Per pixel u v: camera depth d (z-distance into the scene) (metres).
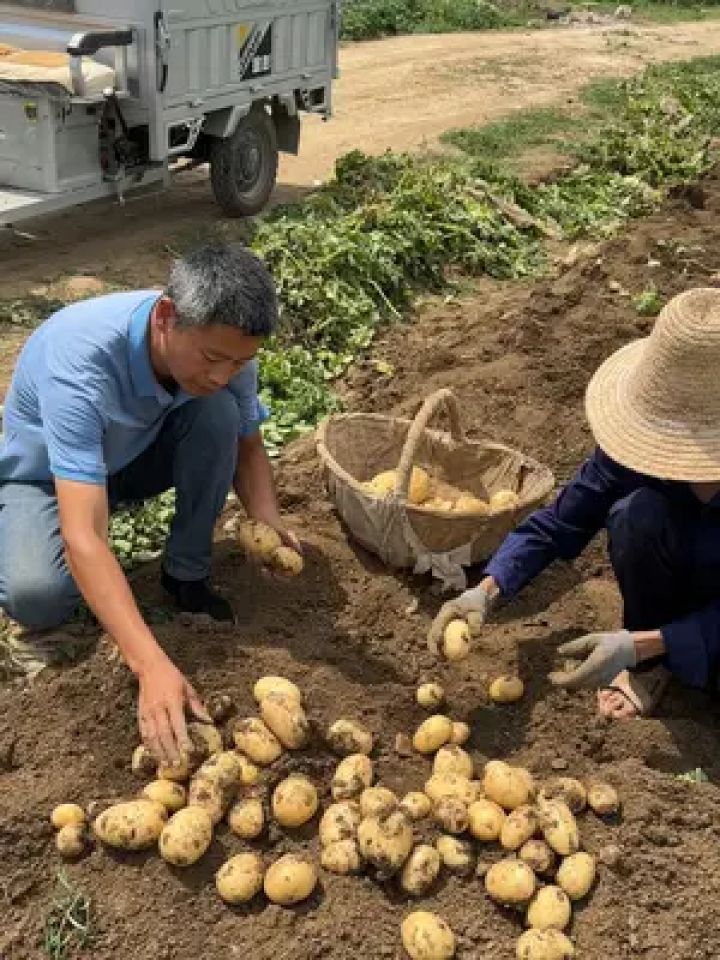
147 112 3.75
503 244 4.25
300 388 2.93
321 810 1.59
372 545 2.09
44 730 1.71
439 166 4.80
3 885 1.51
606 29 10.89
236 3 4.04
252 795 1.57
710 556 1.73
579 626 2.05
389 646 1.96
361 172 4.63
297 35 4.52
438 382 2.90
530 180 5.13
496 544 2.05
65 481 1.60
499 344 3.18
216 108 4.10
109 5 3.68
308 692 1.74
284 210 4.29
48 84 3.34
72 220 4.36
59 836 1.52
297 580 2.09
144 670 1.52
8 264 3.82
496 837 1.53
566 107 6.98
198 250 1.54
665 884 1.50
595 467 1.81
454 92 7.28
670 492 1.72
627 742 1.76
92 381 1.65
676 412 1.56
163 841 1.47
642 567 1.78
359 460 2.30
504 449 2.24
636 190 5.09
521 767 1.69
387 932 1.45
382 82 7.49
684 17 12.31
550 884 1.50
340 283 3.50
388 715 1.76
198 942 1.44
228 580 2.08
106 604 1.54
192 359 1.56
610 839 1.56
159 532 2.28
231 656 1.81
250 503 2.02
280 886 1.45
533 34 10.17
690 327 1.52
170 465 1.96
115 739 1.67
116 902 1.48
